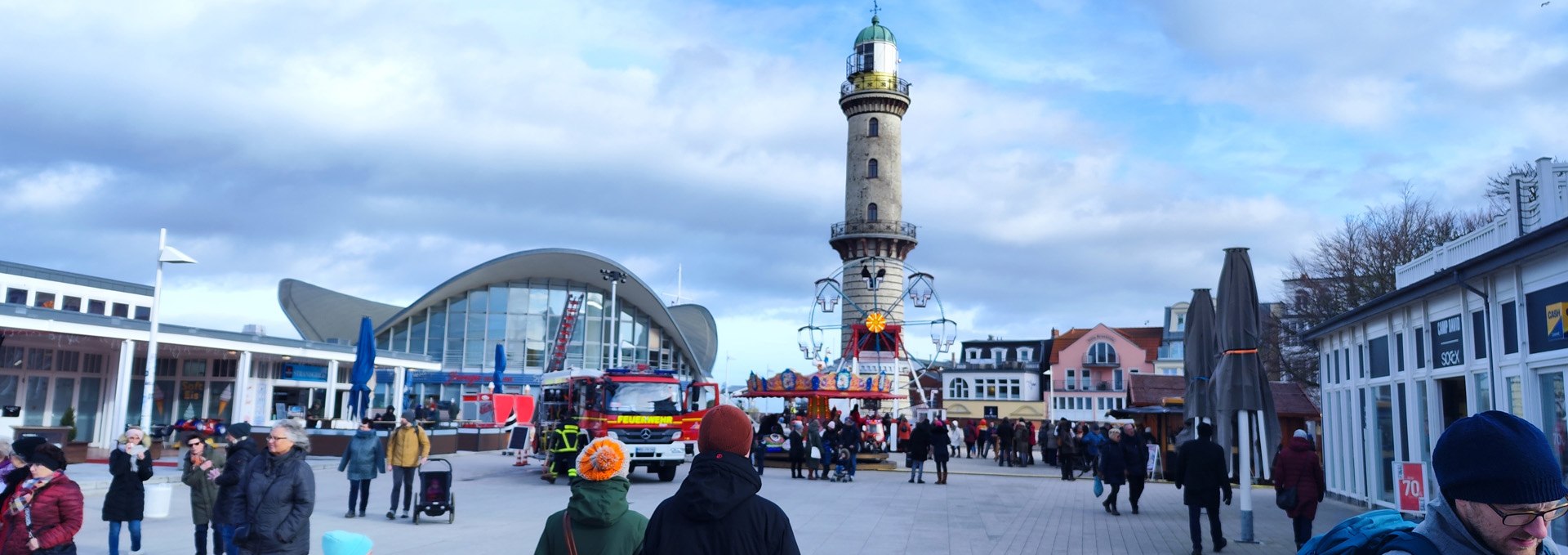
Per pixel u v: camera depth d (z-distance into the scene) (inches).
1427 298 661.9
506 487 935.7
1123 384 3553.2
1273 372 2053.4
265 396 1674.5
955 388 3730.3
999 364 3700.8
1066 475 1177.4
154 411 1612.9
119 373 1194.6
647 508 748.6
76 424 1393.9
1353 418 845.8
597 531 186.9
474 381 2417.6
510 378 2458.2
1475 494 83.0
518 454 1216.8
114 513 428.5
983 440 1793.8
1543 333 485.1
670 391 1022.4
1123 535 626.2
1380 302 730.2
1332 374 925.2
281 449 297.0
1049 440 1503.4
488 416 1653.5
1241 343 631.8
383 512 690.8
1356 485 832.3
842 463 1116.5
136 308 1546.5
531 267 2527.1
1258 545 580.7
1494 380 546.9
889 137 3176.7
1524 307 508.1
